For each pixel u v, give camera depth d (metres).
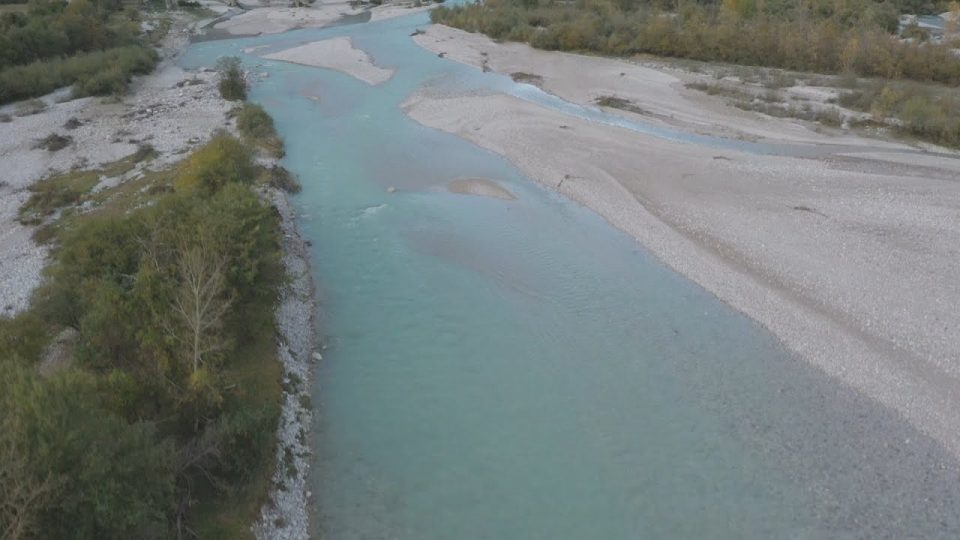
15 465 15.13
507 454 25.09
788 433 25.64
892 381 27.52
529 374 29.14
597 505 23.00
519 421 26.64
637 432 26.00
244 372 26.42
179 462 19.98
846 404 26.75
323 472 24.19
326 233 40.31
